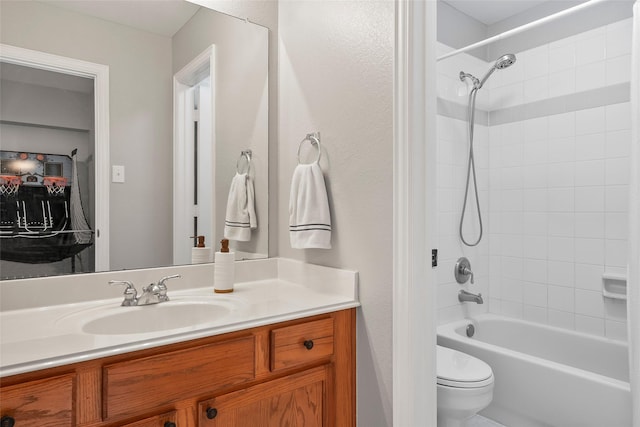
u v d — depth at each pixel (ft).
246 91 5.72
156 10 5.04
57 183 4.39
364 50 4.54
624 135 7.08
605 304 7.33
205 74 5.39
